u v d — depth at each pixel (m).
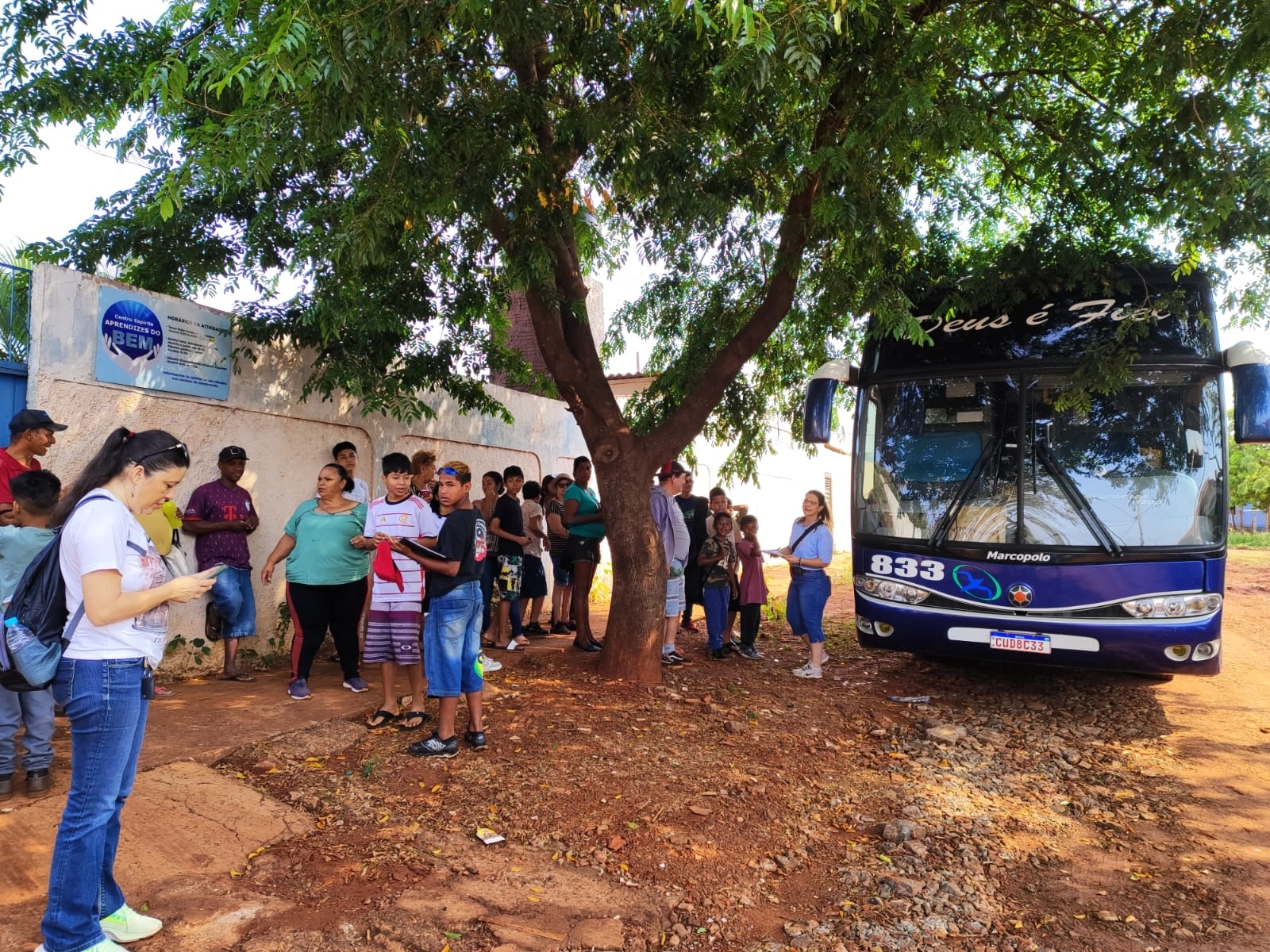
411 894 3.59
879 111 5.47
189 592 2.91
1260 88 5.81
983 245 8.28
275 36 3.68
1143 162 6.00
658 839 4.23
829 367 7.08
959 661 8.96
